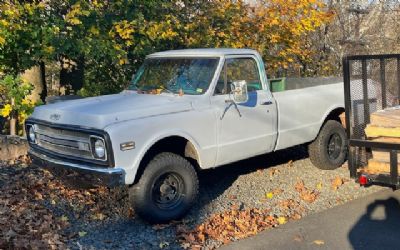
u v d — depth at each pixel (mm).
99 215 6070
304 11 11469
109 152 5344
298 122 7449
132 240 5391
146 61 7387
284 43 11633
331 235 5480
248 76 6926
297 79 8047
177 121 5902
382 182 5715
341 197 6785
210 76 6488
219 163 6434
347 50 15180
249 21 11289
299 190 7035
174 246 5254
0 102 9250
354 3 15750
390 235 5461
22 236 5309
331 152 8047
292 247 5180
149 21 9820
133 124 5531
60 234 5488
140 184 5629
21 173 7512
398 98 6828
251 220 5926
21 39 8508
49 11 9203
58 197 6574
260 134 6883
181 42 10297
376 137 5785
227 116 6434
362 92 6168
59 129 5879
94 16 9234
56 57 9586
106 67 10383
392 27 16281
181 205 5914
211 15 10805
